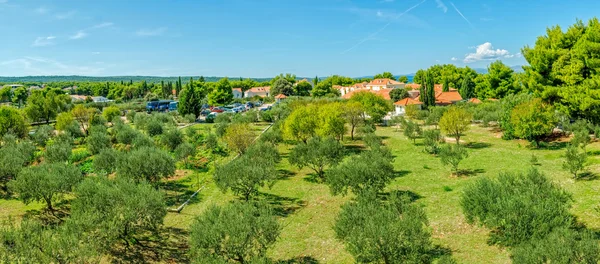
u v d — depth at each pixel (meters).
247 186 21.45
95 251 12.39
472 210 14.84
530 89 40.31
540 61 37.47
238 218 13.04
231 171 21.67
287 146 42.25
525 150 33.81
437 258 14.36
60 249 11.48
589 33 33.50
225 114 63.66
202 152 38.44
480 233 16.27
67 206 22.14
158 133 48.66
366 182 19.91
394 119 56.00
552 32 38.59
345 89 132.12
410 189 23.72
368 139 39.28
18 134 46.38
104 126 52.47
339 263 14.95
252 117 63.88
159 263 15.31
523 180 16.16
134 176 23.58
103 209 15.49
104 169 27.97
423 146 39.31
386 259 11.79
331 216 20.08
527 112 34.06
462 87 96.19
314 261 15.27
